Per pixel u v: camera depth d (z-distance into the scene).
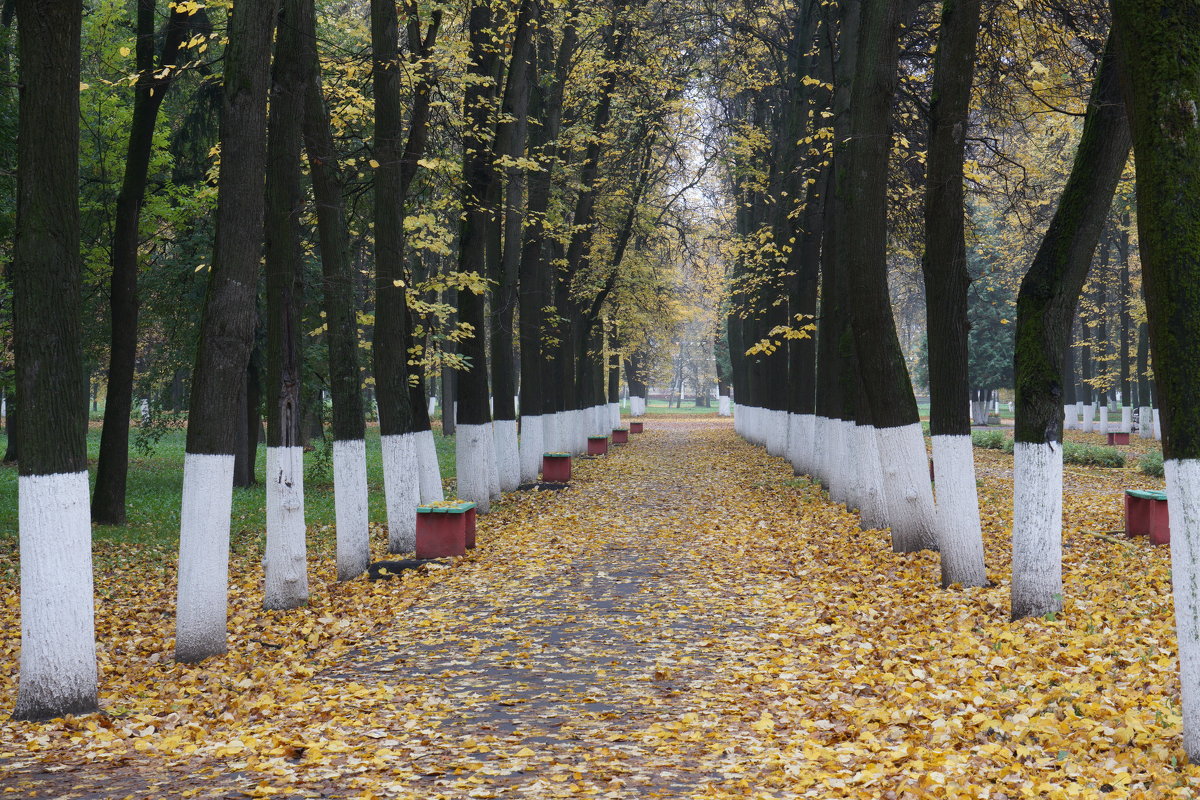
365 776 5.38
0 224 16.05
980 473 25.39
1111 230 36.22
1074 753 5.46
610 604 10.71
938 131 10.91
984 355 52.88
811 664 7.98
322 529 18.33
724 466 28.45
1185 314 5.32
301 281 11.39
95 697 7.26
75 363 7.16
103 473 17.92
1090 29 12.49
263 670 8.36
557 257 27.89
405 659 8.60
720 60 23.94
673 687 7.45
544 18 21.70
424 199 18.23
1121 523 15.45
